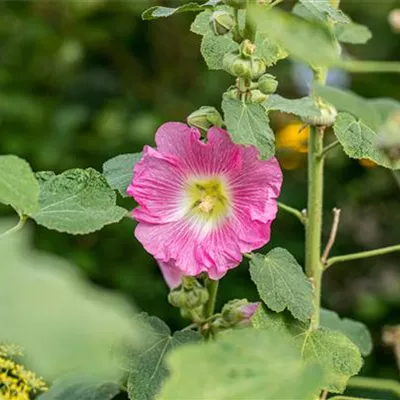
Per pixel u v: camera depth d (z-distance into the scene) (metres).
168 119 1.93
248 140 0.60
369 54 2.01
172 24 2.06
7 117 1.83
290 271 0.65
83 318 0.34
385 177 1.81
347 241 1.82
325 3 0.64
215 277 0.65
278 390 0.46
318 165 0.77
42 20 1.99
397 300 1.63
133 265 1.68
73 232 0.56
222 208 0.65
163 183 0.65
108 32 2.07
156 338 0.65
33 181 0.51
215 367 0.47
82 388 0.75
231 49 0.69
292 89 1.91
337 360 0.64
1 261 0.36
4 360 0.65
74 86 2.03
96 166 1.79
